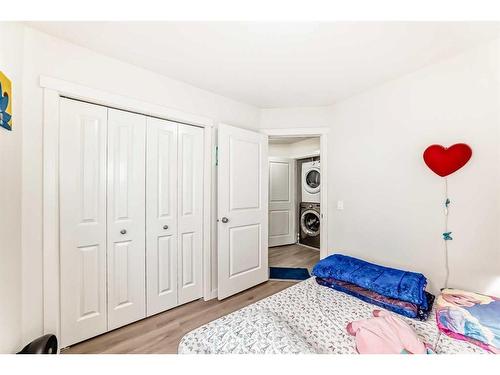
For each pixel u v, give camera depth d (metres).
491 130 1.46
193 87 2.17
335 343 1.11
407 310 1.38
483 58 1.49
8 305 1.19
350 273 1.72
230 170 2.37
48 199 1.41
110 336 1.68
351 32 1.40
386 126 2.07
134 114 1.86
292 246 4.55
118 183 1.77
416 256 1.85
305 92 2.31
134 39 1.49
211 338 1.00
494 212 1.46
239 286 2.44
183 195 2.16
